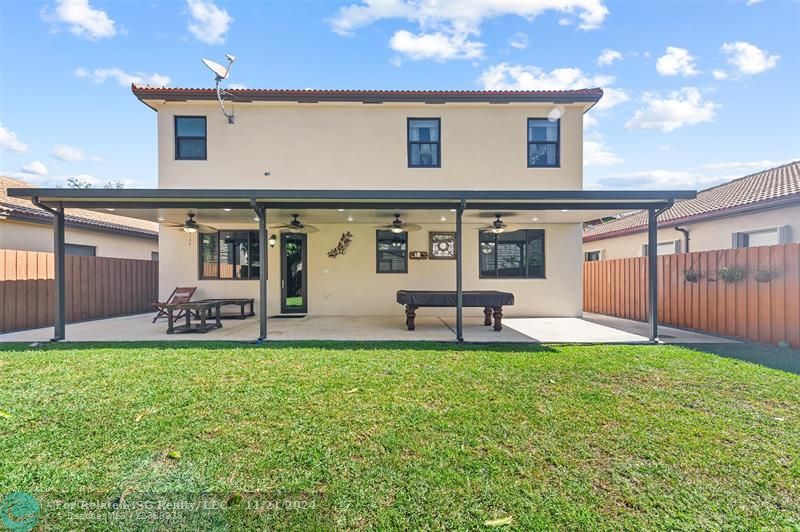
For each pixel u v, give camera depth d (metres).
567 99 11.19
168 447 3.26
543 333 8.75
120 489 2.71
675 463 3.04
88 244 13.60
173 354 6.38
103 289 11.73
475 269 11.77
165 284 11.60
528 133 11.49
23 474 2.86
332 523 2.38
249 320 10.85
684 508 2.52
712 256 8.57
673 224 12.56
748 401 4.30
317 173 11.35
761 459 3.10
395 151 11.38
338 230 11.76
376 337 8.13
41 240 11.66
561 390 4.64
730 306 8.12
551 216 10.34
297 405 4.14
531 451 3.21
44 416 3.84
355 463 3.02
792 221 9.38
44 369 5.46
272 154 11.32
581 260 11.80
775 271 7.21
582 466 2.99
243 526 2.36
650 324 7.82
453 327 9.62
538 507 2.52
